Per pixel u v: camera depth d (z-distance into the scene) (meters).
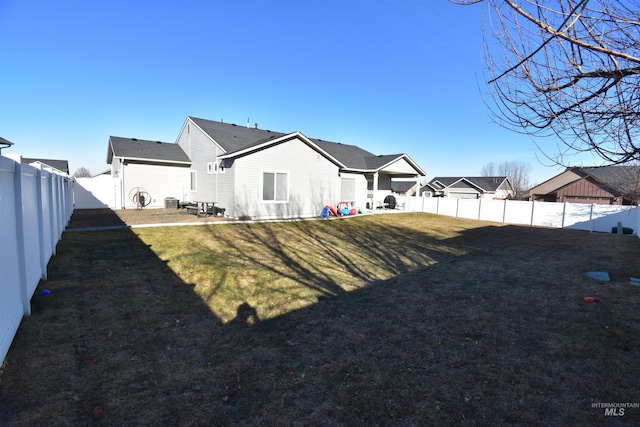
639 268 7.97
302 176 16.12
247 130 20.05
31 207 4.63
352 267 7.58
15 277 3.57
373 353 3.57
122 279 5.80
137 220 13.11
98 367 3.12
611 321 4.55
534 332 4.18
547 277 6.94
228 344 3.69
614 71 2.07
